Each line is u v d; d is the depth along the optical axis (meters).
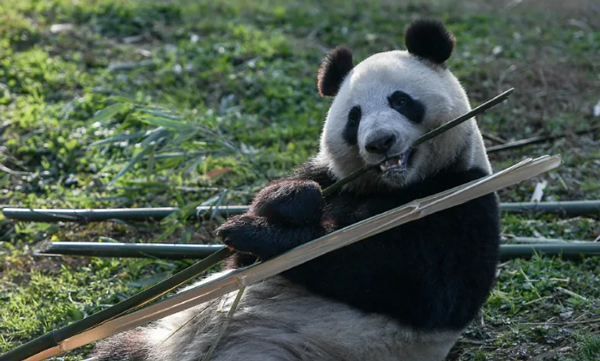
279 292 7.37
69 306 9.20
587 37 17.50
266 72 15.73
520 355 8.09
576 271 9.47
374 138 7.18
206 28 17.75
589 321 8.48
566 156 12.45
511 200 11.52
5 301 9.57
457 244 7.18
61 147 13.05
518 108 14.29
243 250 6.74
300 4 19.62
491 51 16.59
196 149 11.93
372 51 16.73
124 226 11.05
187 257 9.61
